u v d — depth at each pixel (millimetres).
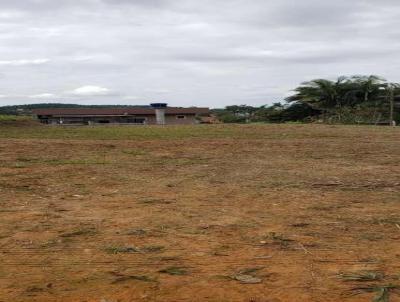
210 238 4738
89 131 23438
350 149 14117
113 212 5906
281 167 10227
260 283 3555
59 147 14500
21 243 4605
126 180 8477
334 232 4922
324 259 4086
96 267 3938
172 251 4336
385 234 4840
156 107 54719
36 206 6281
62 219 5559
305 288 3453
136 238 4754
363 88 51000
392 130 23172
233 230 5031
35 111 55875
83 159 11586
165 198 6785
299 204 6324
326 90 51812
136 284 3557
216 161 11359
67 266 3965
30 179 8539
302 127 25266
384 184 7867
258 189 7512
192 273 3775
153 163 10938
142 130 24094
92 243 4594
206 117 63750
